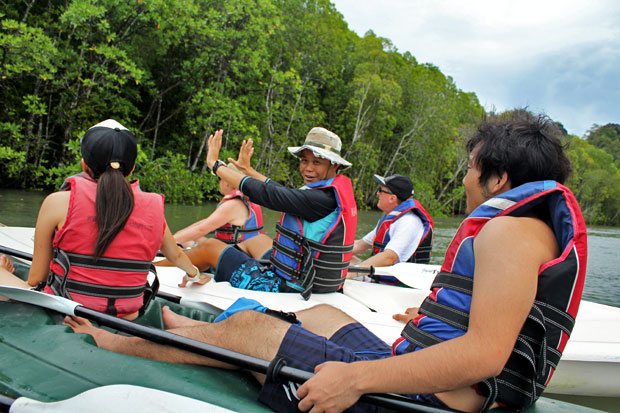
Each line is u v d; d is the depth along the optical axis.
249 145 2.64
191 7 11.69
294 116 18.58
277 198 2.29
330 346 1.24
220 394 1.20
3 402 1.18
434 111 27.36
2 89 11.23
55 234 1.60
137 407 1.13
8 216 6.65
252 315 1.32
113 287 1.67
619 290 5.40
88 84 10.95
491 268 0.93
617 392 2.19
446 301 1.08
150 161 12.06
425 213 3.70
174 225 7.51
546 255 0.96
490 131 1.12
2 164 10.73
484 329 0.90
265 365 1.16
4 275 1.75
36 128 12.48
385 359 1.01
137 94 13.52
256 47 14.42
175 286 2.52
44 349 1.37
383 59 25.62
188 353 1.38
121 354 1.36
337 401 1.02
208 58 13.35
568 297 0.99
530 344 1.00
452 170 31.12
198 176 13.09
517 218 0.98
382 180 3.79
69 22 11.15
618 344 2.22
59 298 1.53
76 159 10.84
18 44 8.83
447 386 0.93
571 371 2.16
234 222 3.02
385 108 24.72
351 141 24.38
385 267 3.49
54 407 1.15
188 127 15.37
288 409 1.15
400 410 1.03
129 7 10.97
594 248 10.50
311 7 20.27
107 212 1.60
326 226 2.38
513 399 1.03
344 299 2.47
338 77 24.78
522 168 1.05
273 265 2.52
